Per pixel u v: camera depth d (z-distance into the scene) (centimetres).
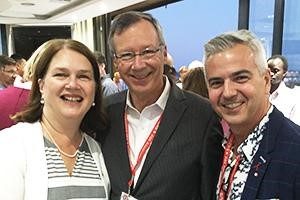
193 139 140
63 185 132
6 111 225
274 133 105
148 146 144
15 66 338
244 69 107
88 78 140
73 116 136
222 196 117
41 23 962
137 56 141
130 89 149
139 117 152
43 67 137
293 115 306
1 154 124
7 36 988
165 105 149
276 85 321
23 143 130
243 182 108
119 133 154
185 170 137
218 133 139
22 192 124
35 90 144
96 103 154
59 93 134
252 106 109
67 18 859
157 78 146
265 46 114
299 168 95
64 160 138
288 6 394
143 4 687
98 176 143
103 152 152
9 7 716
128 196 137
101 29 821
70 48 137
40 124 141
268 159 102
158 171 137
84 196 136
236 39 109
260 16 436
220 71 109
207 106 149
